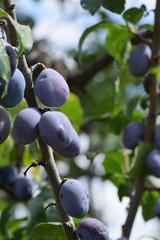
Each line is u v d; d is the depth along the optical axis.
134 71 1.11
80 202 0.77
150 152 1.07
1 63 0.72
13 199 1.29
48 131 0.76
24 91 0.79
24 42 0.75
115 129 1.27
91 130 1.80
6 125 0.76
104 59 1.75
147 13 1.10
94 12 0.98
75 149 0.79
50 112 0.77
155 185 1.15
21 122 0.76
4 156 1.22
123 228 1.08
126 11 1.10
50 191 1.13
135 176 1.08
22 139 0.77
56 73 0.79
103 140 1.78
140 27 1.14
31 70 0.79
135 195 1.09
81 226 0.79
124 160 1.22
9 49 0.74
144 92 1.20
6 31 0.85
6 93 0.76
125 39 1.18
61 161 1.74
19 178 1.25
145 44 1.11
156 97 1.08
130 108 1.20
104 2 0.98
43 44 1.86
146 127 1.10
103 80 2.01
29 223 1.10
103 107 1.41
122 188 1.23
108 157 1.22
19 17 1.88
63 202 0.77
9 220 1.23
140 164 1.07
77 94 1.83
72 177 1.80
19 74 0.76
